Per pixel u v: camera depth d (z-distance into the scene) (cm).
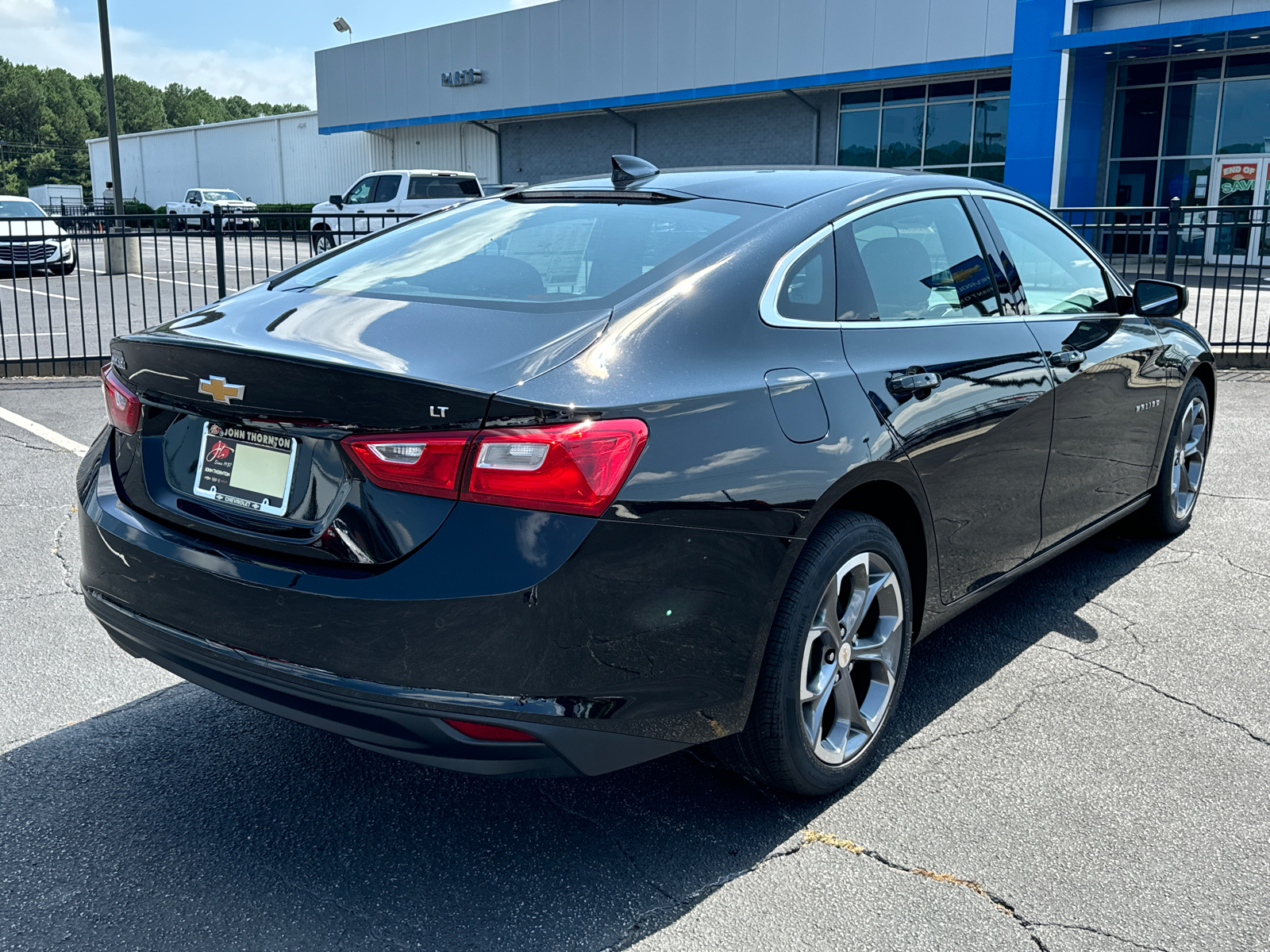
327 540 210
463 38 3120
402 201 2281
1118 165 2188
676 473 211
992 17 2119
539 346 216
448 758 207
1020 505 326
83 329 918
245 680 220
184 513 235
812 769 256
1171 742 295
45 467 580
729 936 215
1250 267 1758
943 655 353
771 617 232
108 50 1945
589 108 2823
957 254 316
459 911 223
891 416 260
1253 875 235
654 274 244
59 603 389
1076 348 349
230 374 221
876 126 2461
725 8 2505
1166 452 443
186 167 4822
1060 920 220
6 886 228
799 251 262
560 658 202
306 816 258
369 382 202
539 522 198
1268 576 427
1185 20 1895
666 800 267
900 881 233
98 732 298
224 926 217
